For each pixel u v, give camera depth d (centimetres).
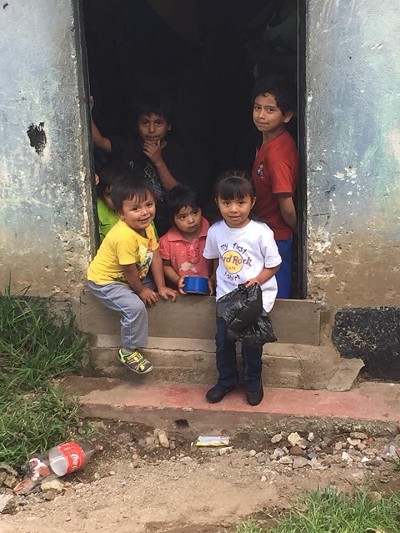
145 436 243
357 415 235
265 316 227
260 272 235
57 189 254
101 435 242
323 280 251
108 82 380
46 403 244
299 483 215
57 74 242
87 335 266
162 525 201
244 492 213
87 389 255
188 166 342
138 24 386
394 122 232
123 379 262
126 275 246
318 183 240
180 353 256
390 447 228
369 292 250
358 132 234
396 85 229
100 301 258
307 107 234
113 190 239
